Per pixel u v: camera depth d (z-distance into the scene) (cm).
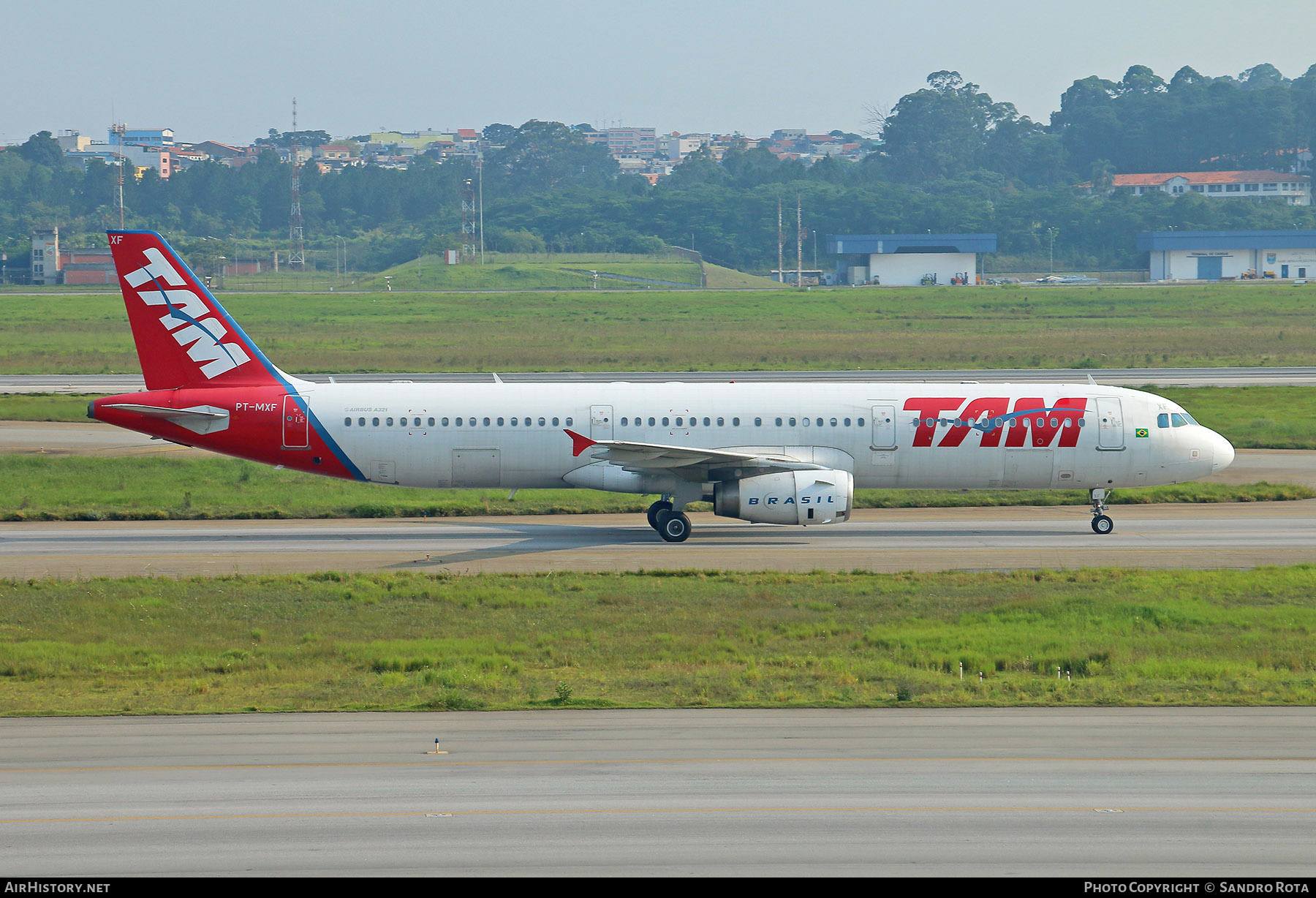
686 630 12562
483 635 12338
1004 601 13800
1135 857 6812
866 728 9131
